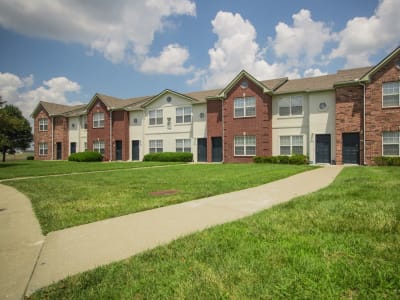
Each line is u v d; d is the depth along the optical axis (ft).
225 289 8.57
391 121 57.16
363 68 70.69
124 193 27.53
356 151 61.46
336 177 36.19
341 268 9.55
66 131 115.55
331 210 17.43
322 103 66.59
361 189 24.70
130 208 20.68
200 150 86.53
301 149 69.87
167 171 51.49
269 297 8.08
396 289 8.23
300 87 71.20
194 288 8.70
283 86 75.97
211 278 9.28
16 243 14.03
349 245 11.68
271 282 8.87
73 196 26.40
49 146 119.03
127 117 100.37
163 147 93.76
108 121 101.30
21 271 10.80
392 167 50.37
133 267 10.50
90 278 9.77
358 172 41.39
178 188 29.84
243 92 75.05
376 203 18.84
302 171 46.52
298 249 11.43
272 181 34.58
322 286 8.52
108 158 100.73
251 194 25.80
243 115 75.00
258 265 10.08
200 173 45.85
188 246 12.35
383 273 9.03
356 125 60.85
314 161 66.90
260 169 50.55
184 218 17.84
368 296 7.93
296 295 8.13
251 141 74.38
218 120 81.15
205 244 12.47
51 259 11.91
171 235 14.57
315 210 17.65
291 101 71.46
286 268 9.75
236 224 15.52
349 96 61.77
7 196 28.27
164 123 93.61
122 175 45.98
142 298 8.37
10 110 126.41
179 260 10.91
